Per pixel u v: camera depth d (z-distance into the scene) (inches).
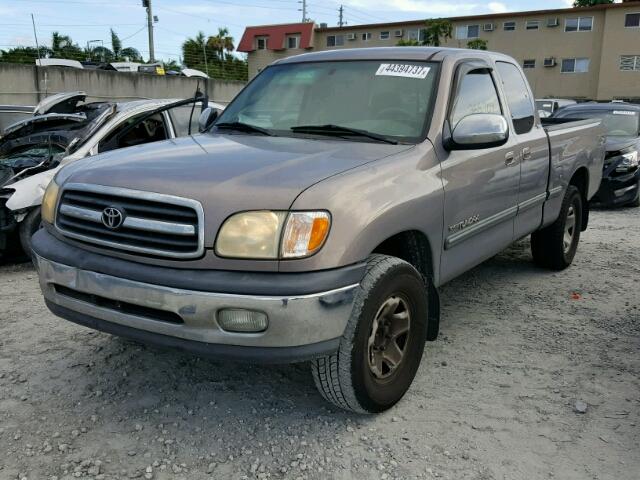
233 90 1186.6
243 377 143.4
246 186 109.4
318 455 114.5
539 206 199.3
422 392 137.9
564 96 1656.0
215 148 134.9
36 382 139.8
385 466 111.5
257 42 2015.3
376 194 117.0
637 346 163.6
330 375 116.8
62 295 123.6
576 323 180.2
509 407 131.6
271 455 114.4
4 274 231.1
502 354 158.2
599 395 136.9
